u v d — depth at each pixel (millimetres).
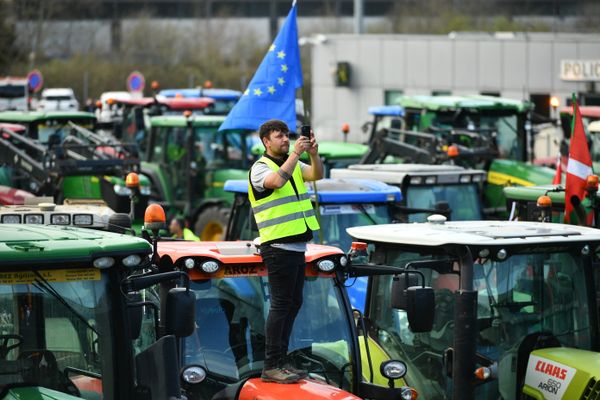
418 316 19516
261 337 19875
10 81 87250
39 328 15992
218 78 122250
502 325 21359
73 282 16172
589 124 42969
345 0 139500
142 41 126875
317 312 20312
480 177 39812
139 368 16172
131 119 56781
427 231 22234
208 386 19328
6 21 121000
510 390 21422
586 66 75750
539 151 76062
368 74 91562
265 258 19328
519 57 82125
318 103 95500
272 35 140750
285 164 18922
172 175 54281
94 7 132375
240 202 33875
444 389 21656
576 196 30578
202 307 19703
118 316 16344
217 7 143375
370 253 23078
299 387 18797
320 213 31422
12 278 15891
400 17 121188
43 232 17078
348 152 53062
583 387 20562
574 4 111812
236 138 54781
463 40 85125
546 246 21594
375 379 22000
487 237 21281
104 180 39000
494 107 51906
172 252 19828
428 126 52688
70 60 121562
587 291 21938
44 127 52719
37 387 15922
